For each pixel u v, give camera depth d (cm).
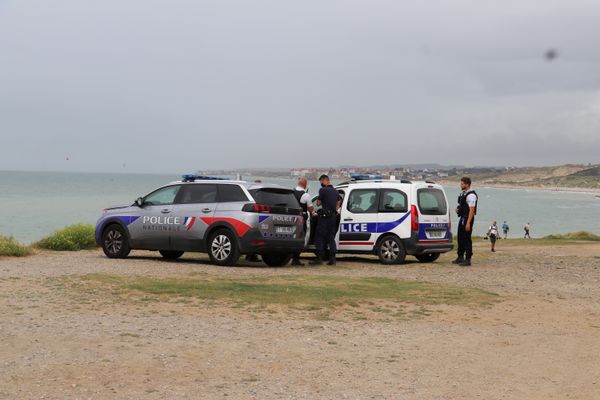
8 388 524
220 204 1420
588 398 549
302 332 765
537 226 9681
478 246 2856
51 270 1227
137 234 1499
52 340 680
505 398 545
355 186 1617
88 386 538
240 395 532
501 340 758
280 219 1421
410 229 1522
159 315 833
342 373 606
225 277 1195
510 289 1156
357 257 1784
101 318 800
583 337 785
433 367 636
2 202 8981
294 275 1252
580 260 1762
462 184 1573
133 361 616
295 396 534
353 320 845
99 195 11431
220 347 680
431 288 1106
